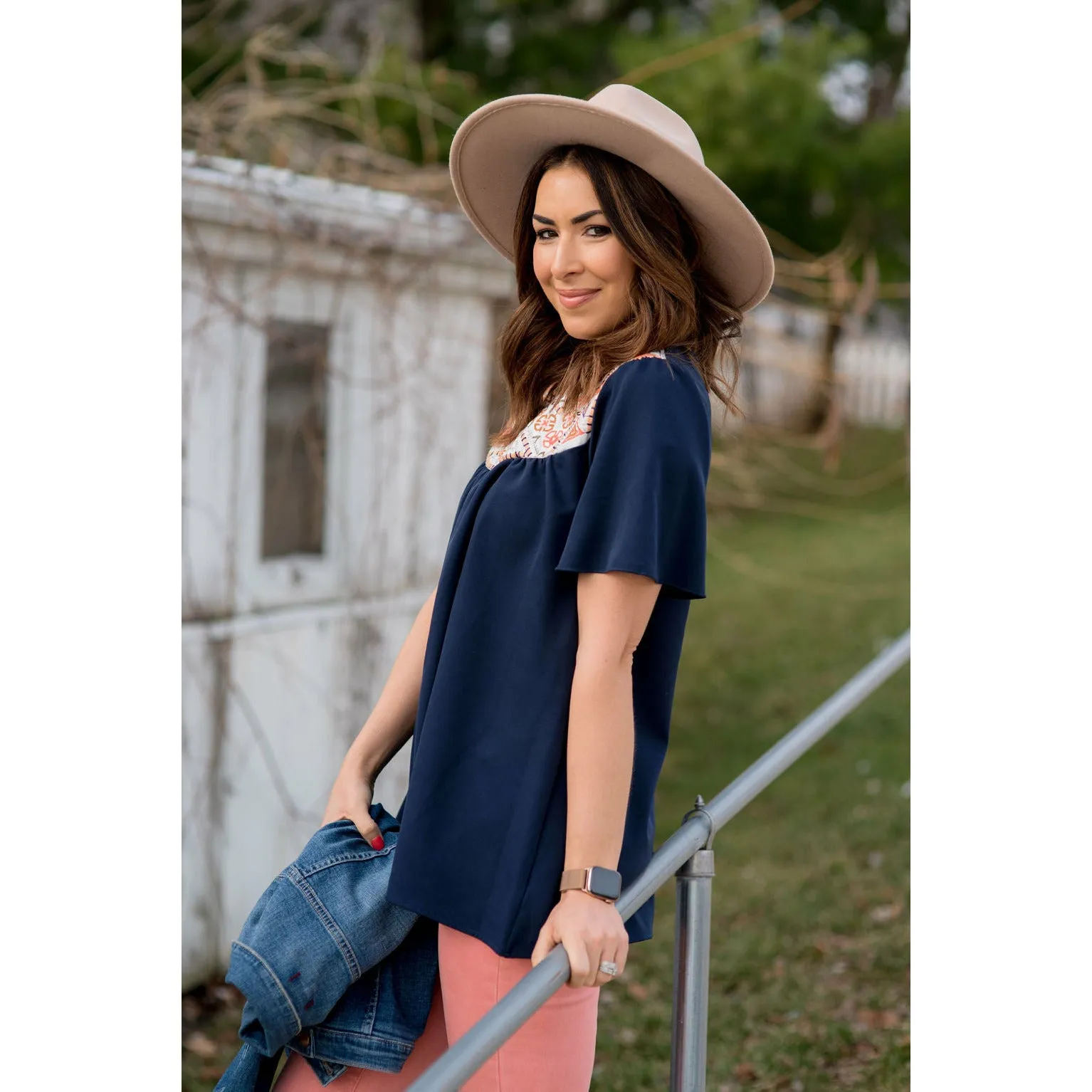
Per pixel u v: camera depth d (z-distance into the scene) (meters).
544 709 1.37
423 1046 1.60
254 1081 1.56
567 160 1.43
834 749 5.11
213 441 3.21
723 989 3.26
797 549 8.08
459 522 1.50
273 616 3.37
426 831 1.41
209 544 3.21
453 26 9.34
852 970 3.31
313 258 3.36
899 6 9.68
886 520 8.66
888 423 11.14
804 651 6.34
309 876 1.52
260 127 3.75
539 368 1.55
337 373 3.50
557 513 1.39
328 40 8.98
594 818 1.29
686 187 1.42
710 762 5.09
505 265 3.84
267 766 3.36
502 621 1.41
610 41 9.38
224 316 3.20
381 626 3.68
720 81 7.87
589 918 1.27
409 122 6.93
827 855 4.11
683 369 1.39
